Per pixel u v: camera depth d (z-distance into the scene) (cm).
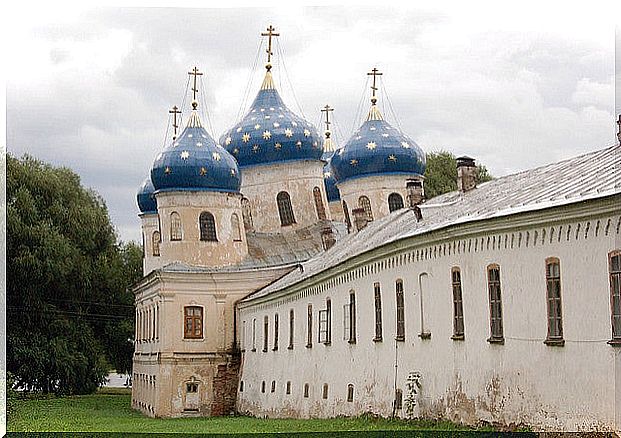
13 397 5172
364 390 3791
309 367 4628
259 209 7181
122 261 7762
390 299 3538
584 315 2353
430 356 3164
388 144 6962
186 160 6506
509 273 2673
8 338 6831
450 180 7631
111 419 5044
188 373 6331
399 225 3966
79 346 7281
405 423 3212
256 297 5800
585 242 2358
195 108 6669
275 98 7406
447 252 3047
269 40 6394
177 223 6550
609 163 2712
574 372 2383
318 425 3578
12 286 6894
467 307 2909
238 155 7231
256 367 5834
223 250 6544
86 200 7444
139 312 7238
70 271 7075
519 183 3198
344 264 3994
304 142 7188
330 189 8094
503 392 2688
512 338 2650
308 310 4697
